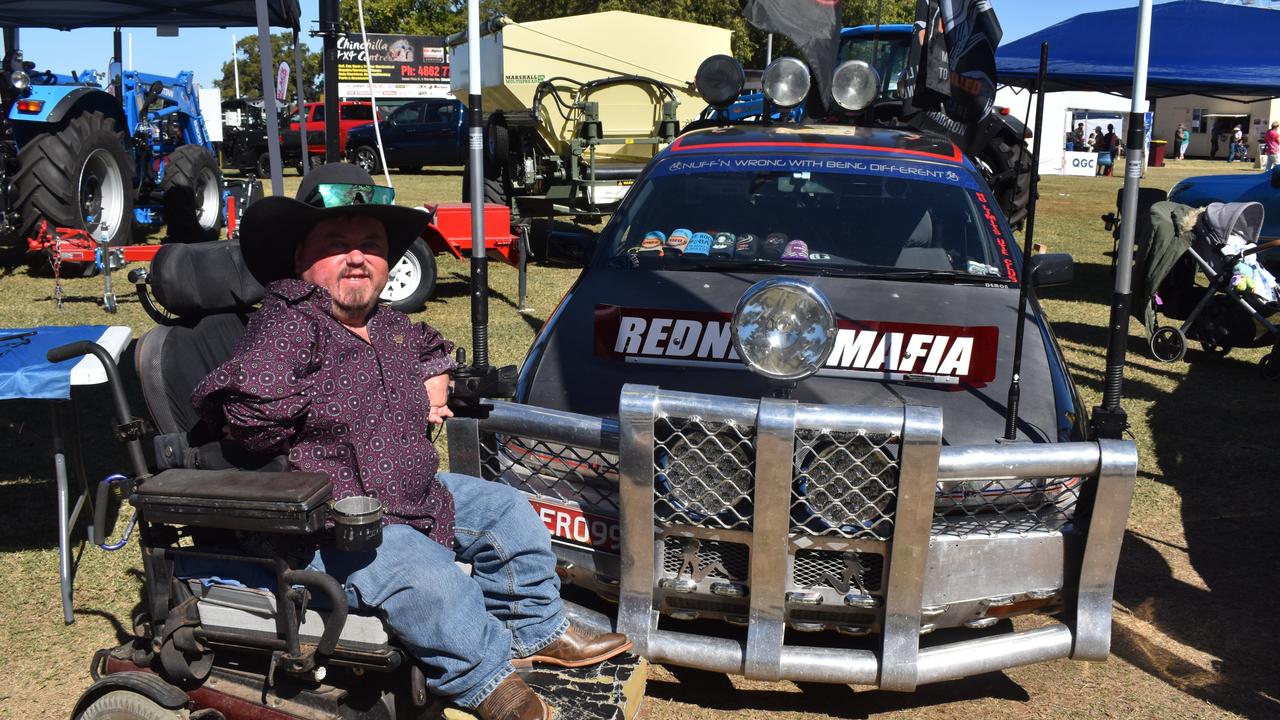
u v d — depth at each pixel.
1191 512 4.82
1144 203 8.98
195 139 13.91
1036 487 2.86
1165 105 47.00
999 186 10.43
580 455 2.98
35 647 3.39
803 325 2.68
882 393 3.13
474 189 3.96
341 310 2.53
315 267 2.50
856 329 3.35
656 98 12.05
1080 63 10.15
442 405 2.84
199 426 2.71
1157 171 33.72
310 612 2.46
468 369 2.94
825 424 2.63
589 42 11.73
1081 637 2.86
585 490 2.99
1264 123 42.78
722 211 4.31
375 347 2.61
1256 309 7.32
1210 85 9.79
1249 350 8.23
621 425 2.74
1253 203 7.52
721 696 3.24
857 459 2.69
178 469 2.43
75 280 9.45
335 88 8.59
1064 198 21.48
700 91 5.73
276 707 2.51
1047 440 3.00
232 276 2.86
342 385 2.46
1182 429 6.06
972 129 5.25
